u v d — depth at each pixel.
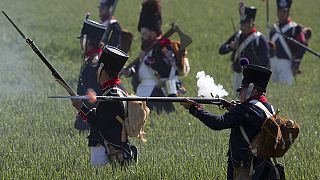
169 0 120.69
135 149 25.05
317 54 46.88
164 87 37.34
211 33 83.19
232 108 21.44
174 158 27.55
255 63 42.50
